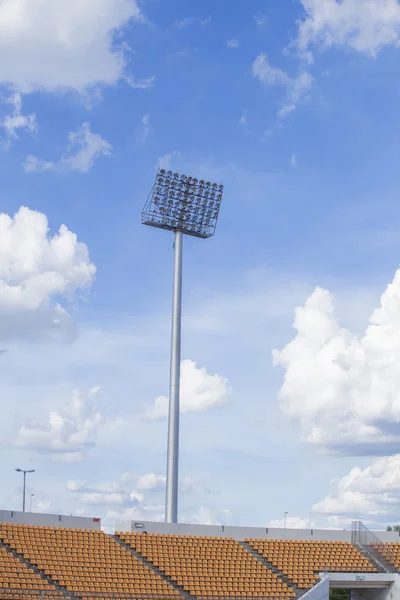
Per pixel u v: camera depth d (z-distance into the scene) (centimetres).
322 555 7162
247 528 7225
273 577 6694
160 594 6162
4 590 5694
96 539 6581
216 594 6347
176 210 7944
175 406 7525
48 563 6128
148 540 6781
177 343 7675
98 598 5928
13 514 6438
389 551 7312
